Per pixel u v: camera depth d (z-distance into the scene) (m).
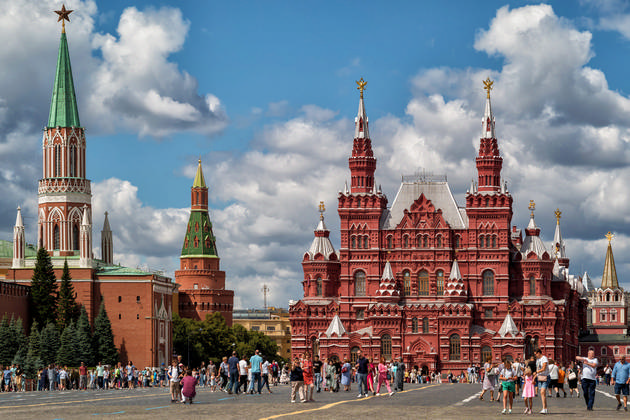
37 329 192.88
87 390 132.62
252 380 101.38
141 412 68.25
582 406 79.62
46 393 114.44
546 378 70.00
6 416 64.62
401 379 114.19
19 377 137.00
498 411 71.62
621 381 72.94
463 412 69.31
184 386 81.06
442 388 129.38
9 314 196.62
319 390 110.75
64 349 184.25
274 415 64.50
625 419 63.75
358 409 71.56
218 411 69.19
